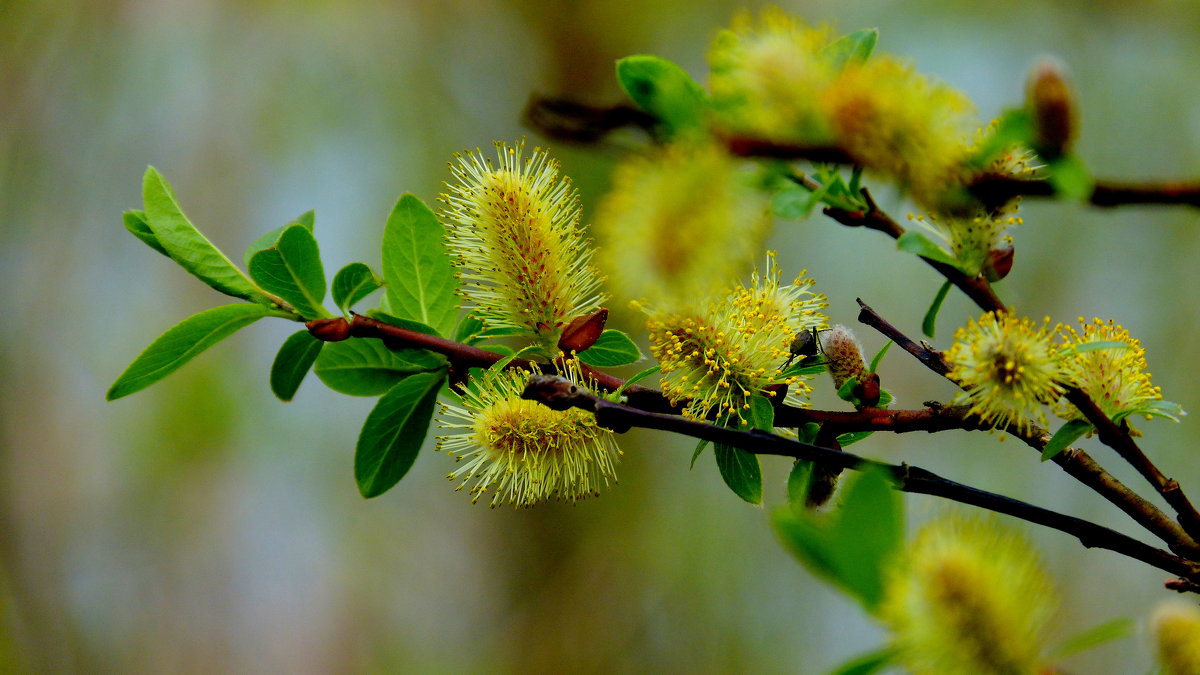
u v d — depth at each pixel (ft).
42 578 32.40
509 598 33.88
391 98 36.27
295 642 34.24
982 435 29.01
